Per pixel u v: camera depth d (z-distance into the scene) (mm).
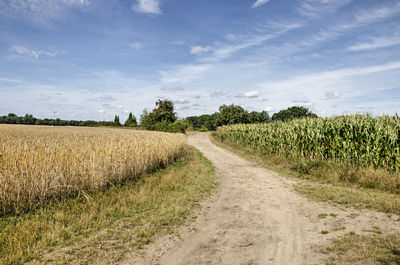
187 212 6449
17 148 7656
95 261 3926
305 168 11734
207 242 4742
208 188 9125
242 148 24719
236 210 6730
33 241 4453
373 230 4918
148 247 4496
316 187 8914
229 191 8852
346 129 11875
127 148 11086
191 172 12062
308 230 5219
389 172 9586
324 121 14594
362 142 11086
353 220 5574
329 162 12094
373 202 6633
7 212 5867
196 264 3914
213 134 53875
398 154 9555
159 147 13750
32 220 5379
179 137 21250
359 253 4035
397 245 4211
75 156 8078
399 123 10234
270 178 11047
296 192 8453
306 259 3990
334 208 6539
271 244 4617
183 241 4785
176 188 8844
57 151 8070
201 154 20875
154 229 5273
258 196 8141
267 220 5926
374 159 10391
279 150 17984
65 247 4355
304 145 15117
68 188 7145
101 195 7391
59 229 4977
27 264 3771
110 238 4781
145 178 10094
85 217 5598
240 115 57719
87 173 7836
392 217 5605
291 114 60656
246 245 4598
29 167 6508
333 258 3947
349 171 9875
